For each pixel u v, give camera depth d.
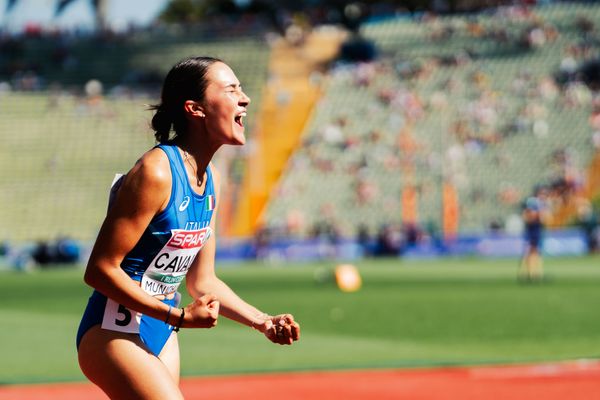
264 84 124.44
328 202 107.81
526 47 122.25
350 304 46.88
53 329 37.69
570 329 34.38
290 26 139.38
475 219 103.94
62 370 25.69
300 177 110.44
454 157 109.00
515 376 22.28
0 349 30.86
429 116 114.75
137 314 10.06
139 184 9.52
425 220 104.94
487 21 128.62
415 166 109.25
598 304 44.81
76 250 102.56
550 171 105.38
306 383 21.92
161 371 9.84
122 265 10.00
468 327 35.69
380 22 134.25
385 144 112.38
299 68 127.75
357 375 22.98
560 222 101.44
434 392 20.28
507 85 116.56
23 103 127.69
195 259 11.07
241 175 109.50
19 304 50.81
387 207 106.38
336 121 116.25
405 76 121.44
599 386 20.53
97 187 114.75
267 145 114.56
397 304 46.41
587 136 108.12
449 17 131.75
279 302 48.69
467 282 62.59
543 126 110.25
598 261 88.69
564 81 115.62
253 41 134.88
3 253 101.12
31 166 118.00
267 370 24.44
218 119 9.97
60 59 136.62
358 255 102.75
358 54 127.56
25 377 24.12
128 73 133.12
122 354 9.80
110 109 125.31
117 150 119.06
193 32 139.12
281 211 107.75
